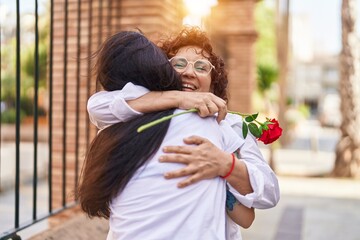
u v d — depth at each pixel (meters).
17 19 2.39
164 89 1.42
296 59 35.09
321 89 63.19
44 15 7.19
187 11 4.83
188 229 1.24
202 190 1.28
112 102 1.38
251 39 10.17
